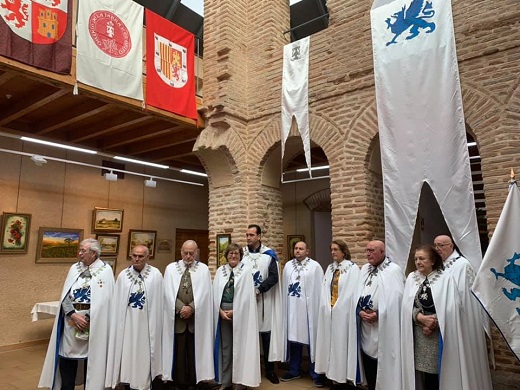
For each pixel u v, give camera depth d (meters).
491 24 4.66
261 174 6.76
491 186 4.41
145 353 4.15
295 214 10.08
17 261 7.01
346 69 5.80
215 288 4.66
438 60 4.82
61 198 7.67
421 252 3.53
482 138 4.55
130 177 8.95
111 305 4.09
